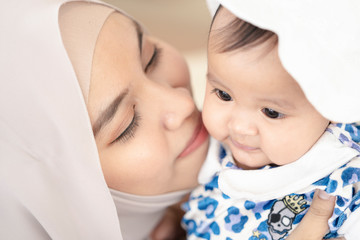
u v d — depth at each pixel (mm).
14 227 1059
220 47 864
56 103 927
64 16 1002
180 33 2629
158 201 1248
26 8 958
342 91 755
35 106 931
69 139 952
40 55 920
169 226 1509
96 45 1006
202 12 2920
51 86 925
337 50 764
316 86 730
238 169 1082
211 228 1139
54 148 973
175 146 1114
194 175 1211
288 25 743
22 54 923
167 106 1078
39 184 1005
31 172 991
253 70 828
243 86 859
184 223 1271
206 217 1149
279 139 908
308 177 963
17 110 937
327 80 743
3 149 969
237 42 837
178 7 3023
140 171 1078
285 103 845
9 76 924
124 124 1029
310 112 867
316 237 960
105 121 999
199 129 1180
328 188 932
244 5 775
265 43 811
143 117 1063
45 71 921
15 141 965
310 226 963
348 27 768
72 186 1017
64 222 1049
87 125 935
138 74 1066
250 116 916
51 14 938
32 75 922
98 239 1096
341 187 925
